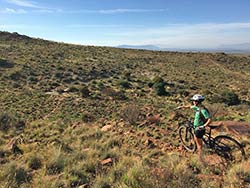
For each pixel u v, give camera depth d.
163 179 6.30
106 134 14.16
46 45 83.12
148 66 67.75
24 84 39.06
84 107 27.64
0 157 10.15
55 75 46.44
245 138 10.57
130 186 6.44
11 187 6.93
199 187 6.30
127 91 40.50
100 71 54.28
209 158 8.23
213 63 84.31
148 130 14.75
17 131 17.12
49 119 22.23
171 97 38.34
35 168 8.85
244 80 60.91
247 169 6.98
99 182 6.96
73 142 13.02
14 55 60.38
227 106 31.25
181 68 70.75
